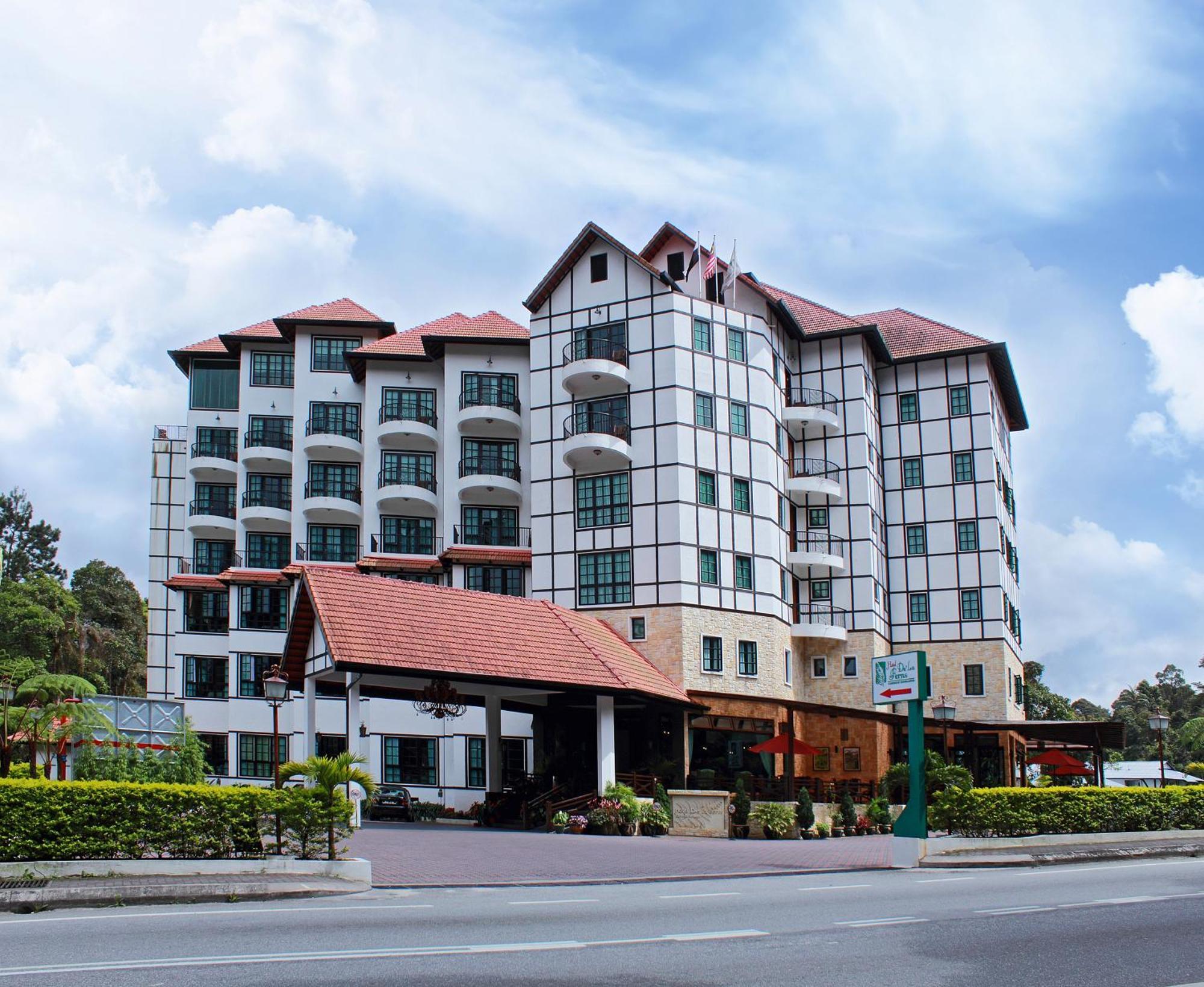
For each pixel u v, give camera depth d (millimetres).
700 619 43656
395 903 15328
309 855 17578
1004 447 57312
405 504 51969
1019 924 13766
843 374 51875
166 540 60625
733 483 45938
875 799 37125
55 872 15672
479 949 11102
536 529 46406
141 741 41750
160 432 61875
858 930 13102
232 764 49625
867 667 48844
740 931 12836
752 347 47656
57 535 76562
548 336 47844
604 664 34812
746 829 32156
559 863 21328
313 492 52688
